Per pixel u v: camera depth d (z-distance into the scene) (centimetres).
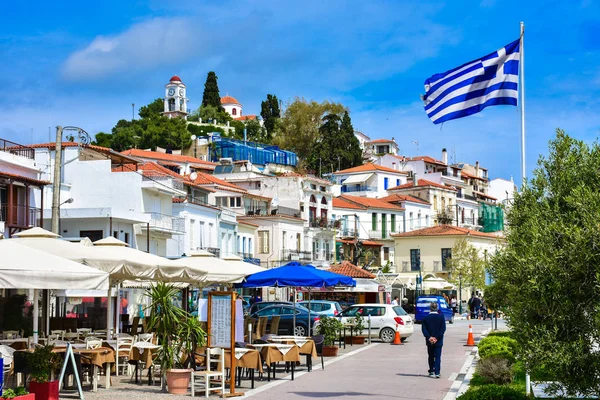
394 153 15712
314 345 2261
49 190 5616
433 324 2138
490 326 5097
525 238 1184
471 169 14475
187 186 7069
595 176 1183
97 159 6312
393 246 10512
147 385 1938
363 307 3788
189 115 18562
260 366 1886
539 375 1267
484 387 1415
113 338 2306
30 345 1927
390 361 2667
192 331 1817
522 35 1942
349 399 1691
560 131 1245
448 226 9738
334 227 9606
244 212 8306
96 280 1577
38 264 1518
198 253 2897
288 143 14550
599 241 1030
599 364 1030
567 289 1057
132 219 5444
